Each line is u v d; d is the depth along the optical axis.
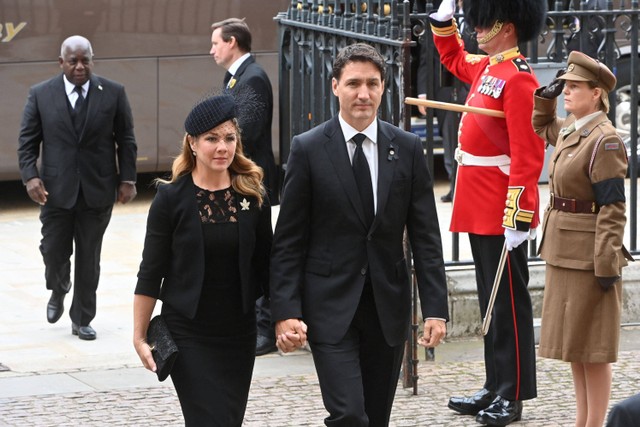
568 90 12.42
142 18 26.17
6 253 22.55
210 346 10.79
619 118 28.06
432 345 11.12
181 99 26.64
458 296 17.11
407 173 11.08
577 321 12.57
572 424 13.90
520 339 13.87
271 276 10.95
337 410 10.73
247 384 10.98
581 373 12.94
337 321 10.91
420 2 24.48
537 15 13.52
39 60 25.58
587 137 12.39
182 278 10.72
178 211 10.64
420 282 11.20
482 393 14.23
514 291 13.87
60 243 17.52
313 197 11.01
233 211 10.70
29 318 18.62
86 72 17.33
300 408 14.43
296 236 11.01
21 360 16.52
